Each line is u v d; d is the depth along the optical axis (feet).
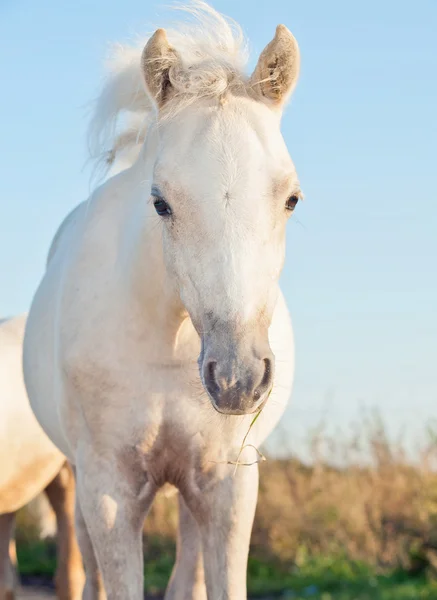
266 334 10.30
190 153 10.50
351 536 27.37
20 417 20.10
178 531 14.61
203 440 12.37
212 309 10.14
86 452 12.72
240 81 11.11
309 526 27.68
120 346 12.32
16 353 20.90
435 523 26.40
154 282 11.97
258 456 13.08
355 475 29.63
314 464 29.84
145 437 12.45
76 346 12.66
